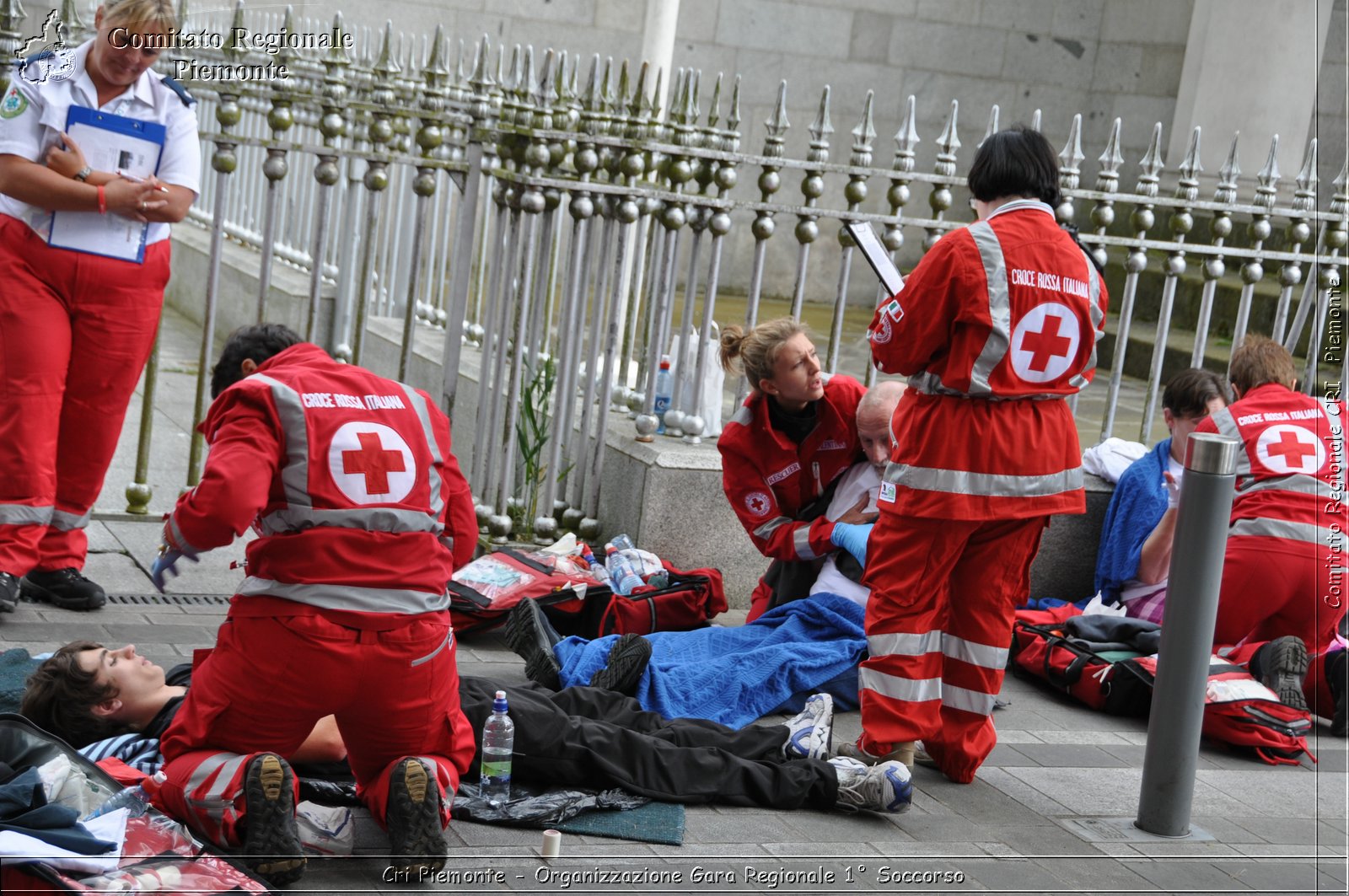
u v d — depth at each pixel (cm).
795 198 1361
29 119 435
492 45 1195
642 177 586
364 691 312
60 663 347
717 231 573
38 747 313
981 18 1388
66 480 471
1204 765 468
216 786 304
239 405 308
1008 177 396
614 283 569
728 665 455
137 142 452
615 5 1234
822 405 493
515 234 568
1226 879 370
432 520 325
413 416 328
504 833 350
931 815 396
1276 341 611
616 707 412
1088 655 511
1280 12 1073
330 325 900
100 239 451
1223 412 518
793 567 507
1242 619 511
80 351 459
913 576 401
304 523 309
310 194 945
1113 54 1420
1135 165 1423
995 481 391
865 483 494
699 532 564
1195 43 1195
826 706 429
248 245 1045
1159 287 1145
